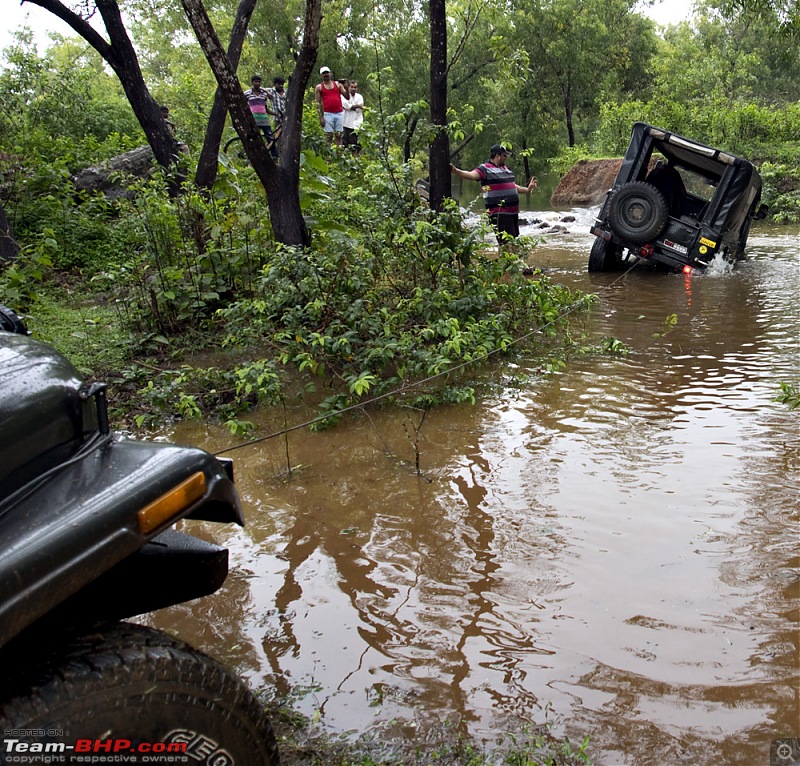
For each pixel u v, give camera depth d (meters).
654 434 5.54
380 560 4.11
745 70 35.03
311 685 3.17
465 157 41.47
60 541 1.85
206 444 5.80
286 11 30.39
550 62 38.22
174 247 9.48
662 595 3.65
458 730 2.89
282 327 7.50
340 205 9.69
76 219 12.22
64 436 2.15
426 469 5.16
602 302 10.22
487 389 6.69
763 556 3.93
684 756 2.71
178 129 18.47
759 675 3.09
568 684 3.10
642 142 12.09
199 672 2.03
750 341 7.91
